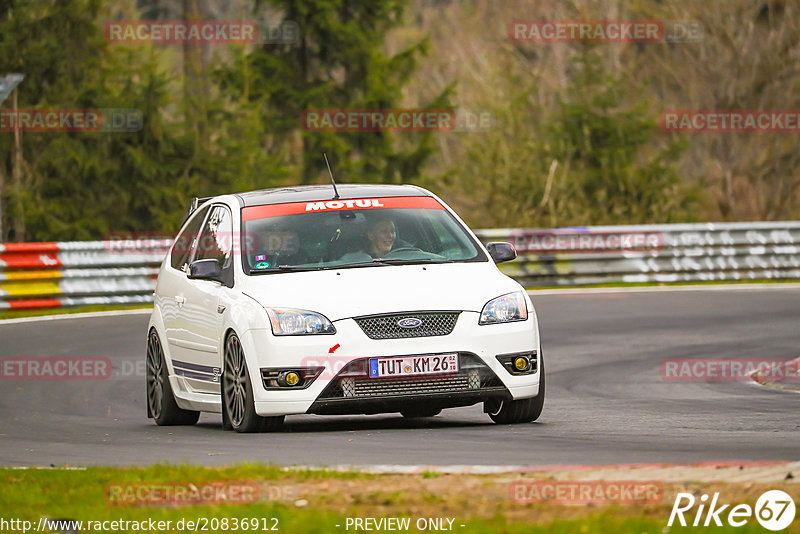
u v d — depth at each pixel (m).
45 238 115.94
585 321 67.44
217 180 122.94
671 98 157.38
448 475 23.84
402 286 33.31
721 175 150.62
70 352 57.28
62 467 27.44
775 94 151.88
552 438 31.20
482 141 130.00
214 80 130.00
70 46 119.19
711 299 77.44
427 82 172.88
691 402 40.59
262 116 133.25
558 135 137.62
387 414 39.41
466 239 36.16
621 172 131.88
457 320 32.91
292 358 32.41
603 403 40.72
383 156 136.00
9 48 117.12
